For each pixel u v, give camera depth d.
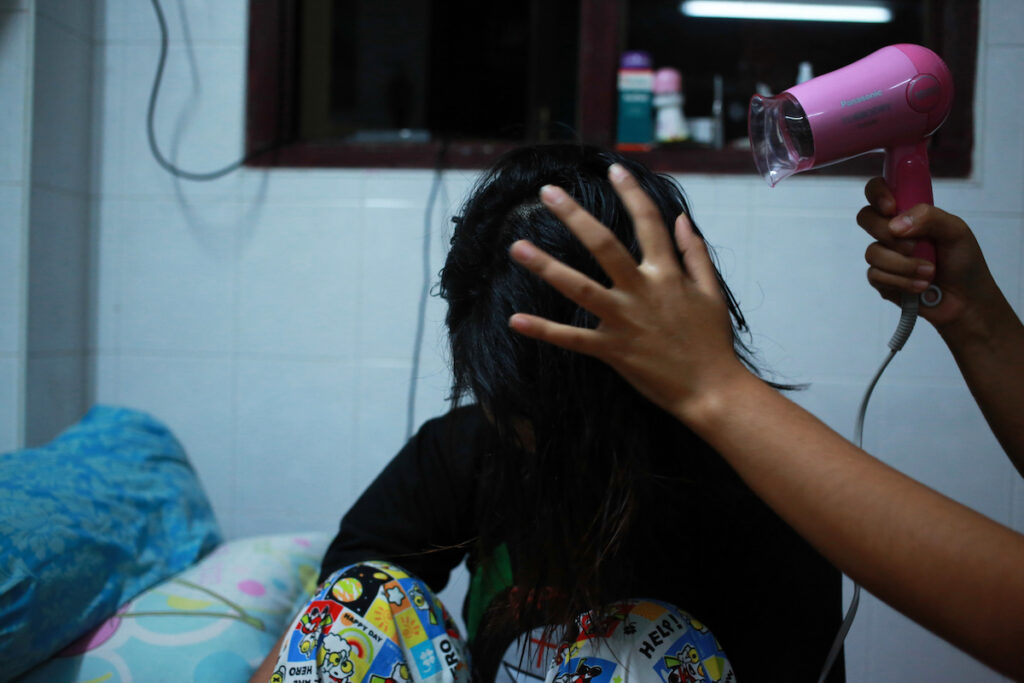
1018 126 1.19
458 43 1.59
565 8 1.51
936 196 1.20
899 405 1.21
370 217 1.30
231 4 1.31
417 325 1.29
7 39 1.18
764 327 1.23
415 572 0.71
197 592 0.91
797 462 0.35
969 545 0.33
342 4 1.55
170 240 1.33
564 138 1.33
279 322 1.31
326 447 1.31
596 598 0.53
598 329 0.37
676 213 0.53
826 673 0.56
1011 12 1.18
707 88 1.47
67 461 0.97
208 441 1.33
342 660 0.56
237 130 1.32
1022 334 0.55
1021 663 0.32
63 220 1.27
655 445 0.53
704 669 0.55
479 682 0.65
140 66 1.33
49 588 0.75
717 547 0.62
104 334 1.34
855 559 0.34
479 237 0.53
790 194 1.23
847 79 0.52
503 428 0.52
